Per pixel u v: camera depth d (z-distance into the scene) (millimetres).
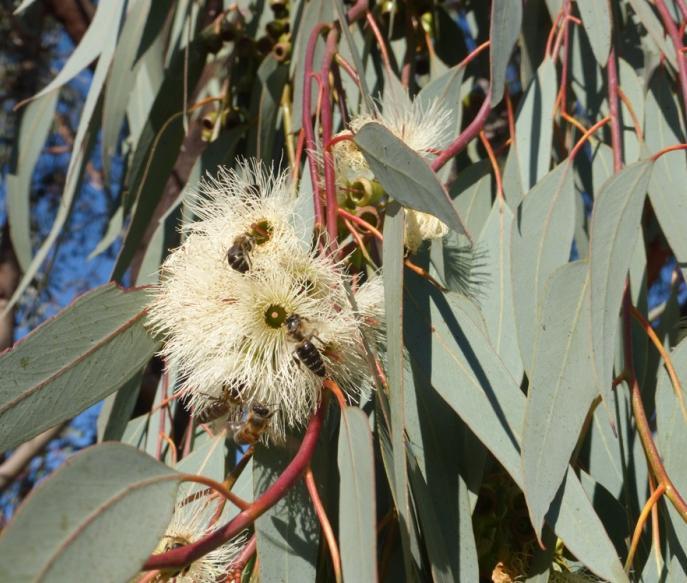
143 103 441
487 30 452
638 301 342
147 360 304
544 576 287
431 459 295
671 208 342
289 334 258
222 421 309
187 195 363
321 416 258
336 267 272
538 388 276
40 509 206
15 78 730
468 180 363
